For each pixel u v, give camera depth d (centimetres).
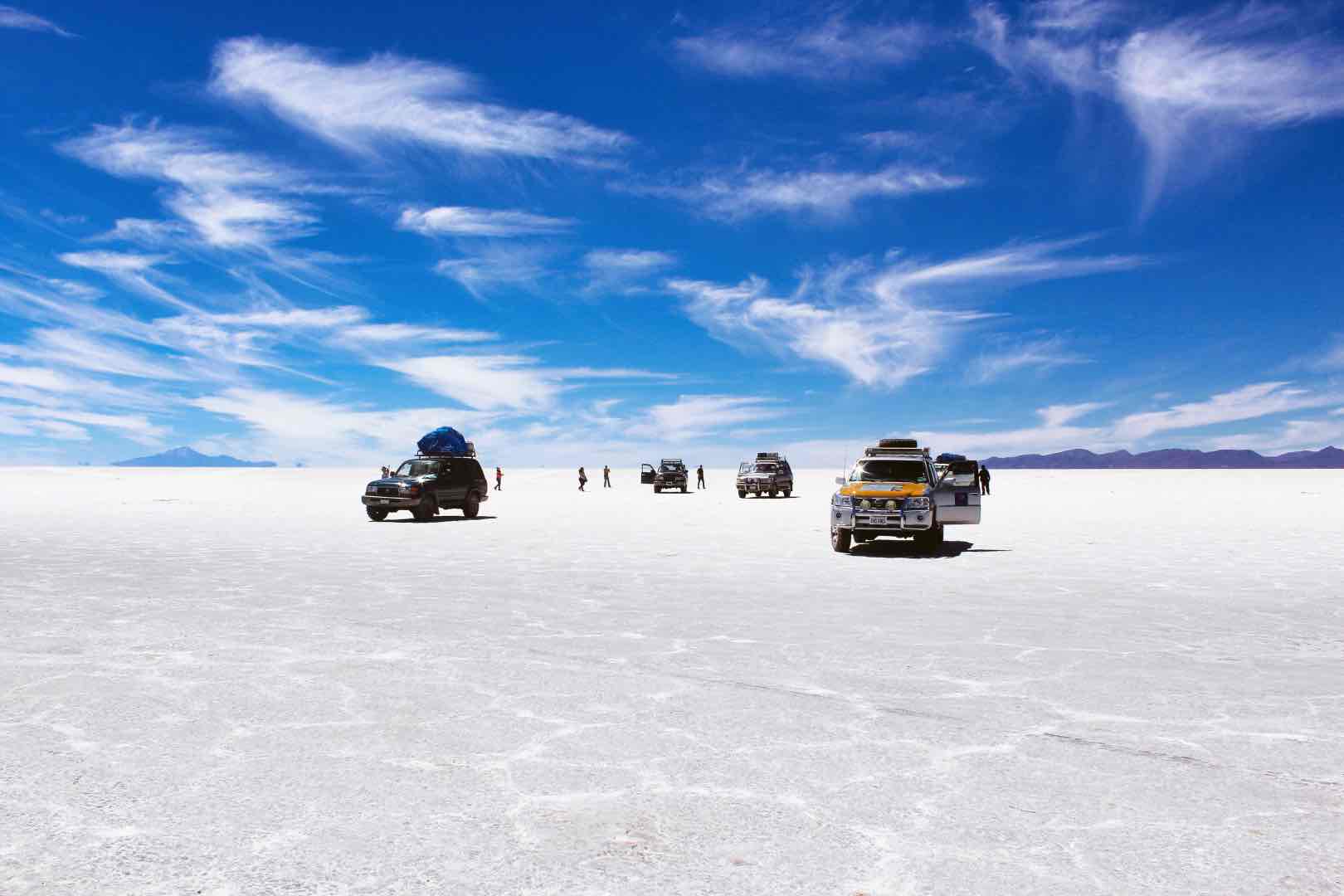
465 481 2897
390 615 962
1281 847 358
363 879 327
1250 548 1769
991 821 384
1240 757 474
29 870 336
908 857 347
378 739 507
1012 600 1077
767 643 804
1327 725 538
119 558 1583
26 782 434
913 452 1789
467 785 430
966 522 1723
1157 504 3819
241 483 7419
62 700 596
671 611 995
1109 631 864
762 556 1627
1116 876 331
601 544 1884
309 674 675
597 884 323
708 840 363
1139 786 430
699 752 483
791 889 319
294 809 398
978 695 613
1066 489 6038
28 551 1709
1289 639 825
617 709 574
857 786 430
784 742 503
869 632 860
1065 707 581
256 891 318
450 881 326
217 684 642
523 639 823
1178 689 630
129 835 369
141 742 501
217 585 1209
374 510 2709
